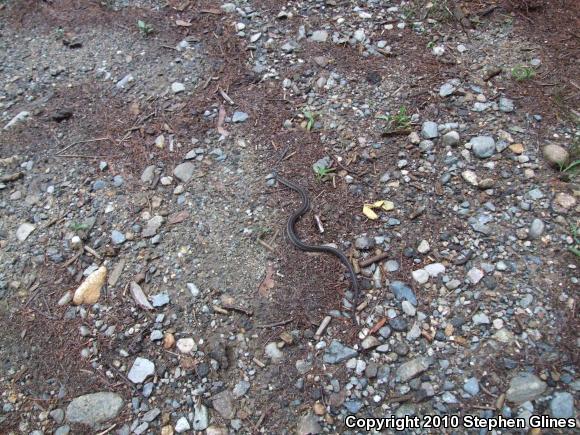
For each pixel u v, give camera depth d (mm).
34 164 1711
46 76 1939
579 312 1303
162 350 1362
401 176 1555
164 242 1513
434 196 1510
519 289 1345
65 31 2076
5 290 1483
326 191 1553
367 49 1845
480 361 1271
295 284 1416
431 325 1331
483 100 1666
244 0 2070
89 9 2139
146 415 1294
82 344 1389
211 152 1665
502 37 1825
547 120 1604
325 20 1947
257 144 1666
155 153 1682
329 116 1696
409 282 1390
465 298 1354
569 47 1774
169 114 1767
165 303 1417
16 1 2205
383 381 1278
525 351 1271
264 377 1310
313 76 1797
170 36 1992
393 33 1880
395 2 1967
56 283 1480
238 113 1736
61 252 1528
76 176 1666
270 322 1369
